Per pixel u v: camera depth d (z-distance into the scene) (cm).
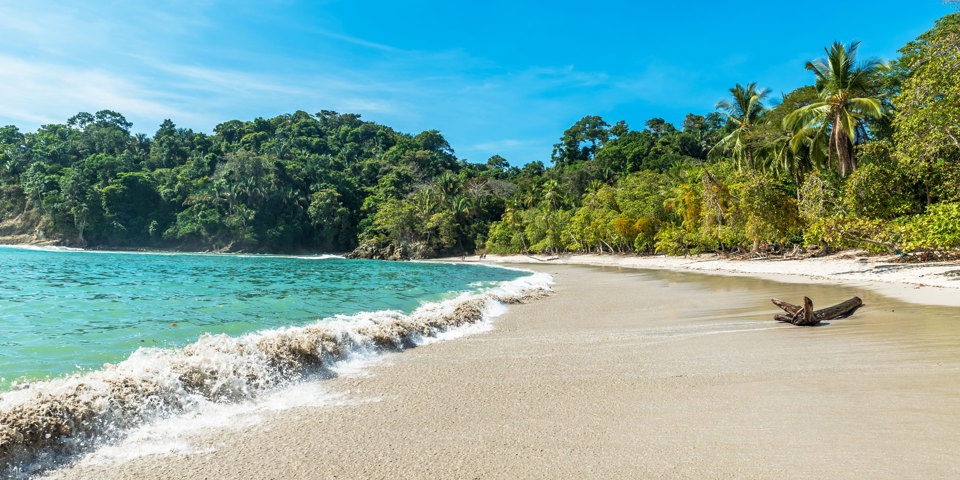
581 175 9938
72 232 8338
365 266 4881
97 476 341
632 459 338
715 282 2161
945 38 1684
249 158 9644
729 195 3644
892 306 1083
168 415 460
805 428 376
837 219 2017
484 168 14188
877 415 395
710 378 555
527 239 7856
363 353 758
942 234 1418
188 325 1031
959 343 660
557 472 323
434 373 641
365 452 374
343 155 13212
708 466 319
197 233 8881
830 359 615
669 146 10306
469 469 336
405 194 10444
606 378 582
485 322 1148
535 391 538
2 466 341
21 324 1012
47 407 395
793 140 2945
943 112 1623
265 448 387
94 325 1009
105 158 9419
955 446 327
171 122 13100
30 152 10100
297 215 9650
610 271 3616
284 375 600
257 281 2447
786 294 1489
